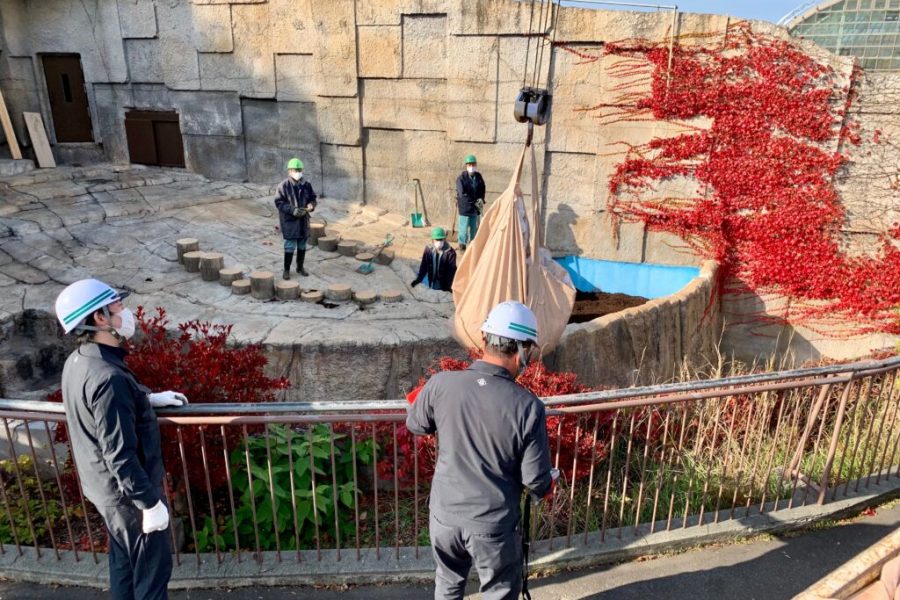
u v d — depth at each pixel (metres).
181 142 13.89
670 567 3.91
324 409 3.46
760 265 11.09
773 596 3.69
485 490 2.68
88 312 2.71
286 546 4.41
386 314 8.02
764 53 10.16
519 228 7.01
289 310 7.93
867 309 10.79
